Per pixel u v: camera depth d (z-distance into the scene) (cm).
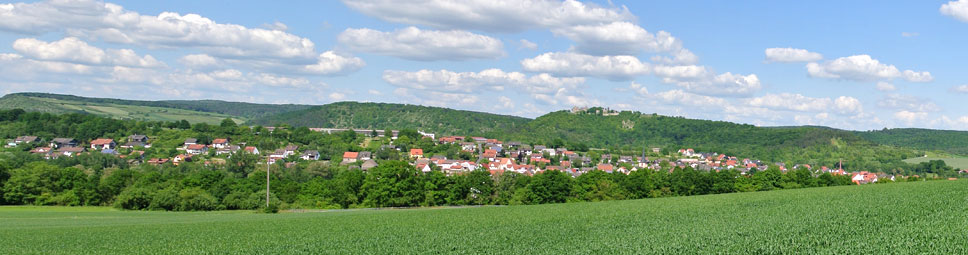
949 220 3316
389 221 5444
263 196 9825
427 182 10950
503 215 5631
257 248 3706
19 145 19175
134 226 5741
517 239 3681
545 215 5441
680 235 3388
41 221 6906
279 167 15538
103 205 10094
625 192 11944
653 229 3878
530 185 11431
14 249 4009
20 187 9894
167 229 5284
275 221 5953
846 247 2659
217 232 4872
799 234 3156
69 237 4716
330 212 8856
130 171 11138
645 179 12256
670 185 12575
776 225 3550
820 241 2884
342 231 4619
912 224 3238
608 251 3006
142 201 9350
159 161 17650
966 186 6400
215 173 11450
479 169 12044
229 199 9575
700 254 2764
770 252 2716
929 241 2681
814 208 4481
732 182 12756
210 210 9506
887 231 3048
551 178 11650
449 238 3853
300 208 10112
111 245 4134
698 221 4241
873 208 4153
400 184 10375
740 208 5153
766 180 12950
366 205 10381
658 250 2903
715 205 5669
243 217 7362
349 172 11081
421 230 4488
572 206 6675
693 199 6950
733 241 3041
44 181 10188
